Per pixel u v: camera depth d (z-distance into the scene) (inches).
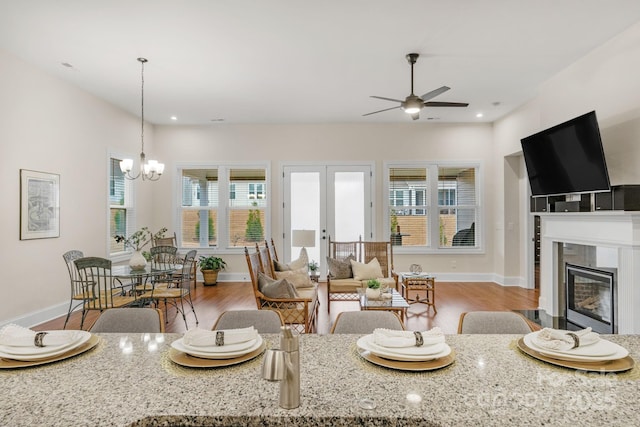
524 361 47.1
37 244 171.9
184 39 145.4
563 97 177.2
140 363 46.4
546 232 180.7
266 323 69.8
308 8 124.0
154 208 280.7
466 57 163.0
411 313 193.3
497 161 269.7
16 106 160.9
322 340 55.9
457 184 281.1
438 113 251.8
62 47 152.1
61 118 186.4
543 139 166.6
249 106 235.0
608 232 137.9
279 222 280.8
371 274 210.7
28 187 166.6
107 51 155.8
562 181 159.6
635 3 121.4
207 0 118.9
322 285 267.4
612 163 146.3
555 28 137.7
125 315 70.7
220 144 281.4
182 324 175.3
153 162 206.7
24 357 45.4
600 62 152.6
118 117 235.1
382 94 212.1
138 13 126.6
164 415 34.6
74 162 195.3
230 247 283.9
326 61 166.9
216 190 284.7
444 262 278.2
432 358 45.4
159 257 199.6
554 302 176.4
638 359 47.3
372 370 44.4
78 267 147.2
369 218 279.0
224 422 34.4
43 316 173.8
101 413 34.9
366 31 139.9
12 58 158.7
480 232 277.3
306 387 40.0
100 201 216.2
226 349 47.4
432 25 135.8
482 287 257.0
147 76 183.8
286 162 280.2
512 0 120.0
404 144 278.4
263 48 153.6
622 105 141.4
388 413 34.7
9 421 33.4
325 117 262.2
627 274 128.9
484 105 233.8
